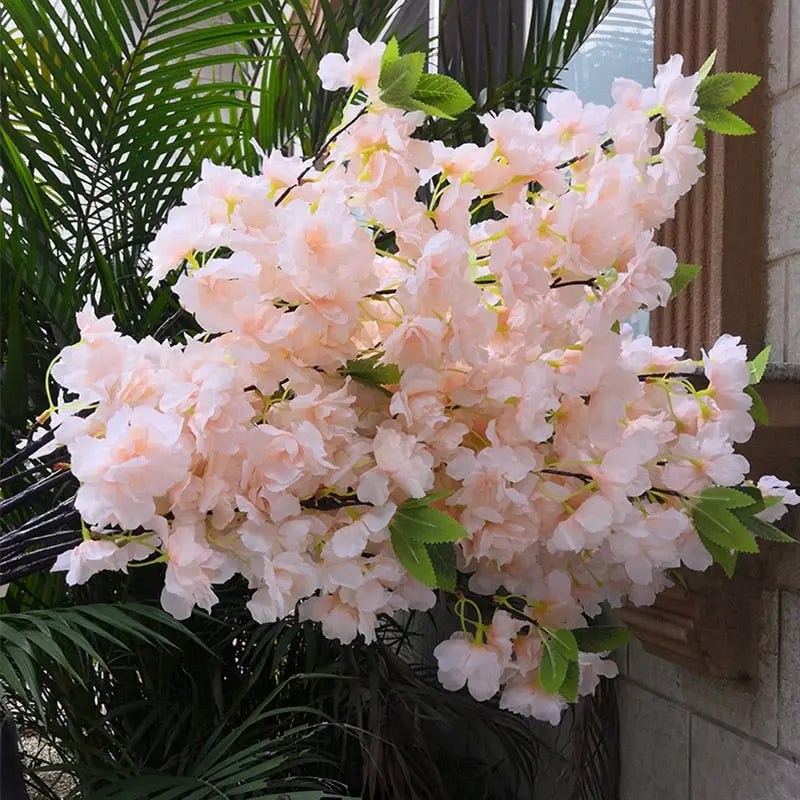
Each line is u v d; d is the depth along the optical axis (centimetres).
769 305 120
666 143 67
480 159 65
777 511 84
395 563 65
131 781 100
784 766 111
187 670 136
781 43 117
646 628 128
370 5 137
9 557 65
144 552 60
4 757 81
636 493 67
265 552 57
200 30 125
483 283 65
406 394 61
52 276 131
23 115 123
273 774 126
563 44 156
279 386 62
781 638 113
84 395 58
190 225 62
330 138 66
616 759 144
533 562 73
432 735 193
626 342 79
